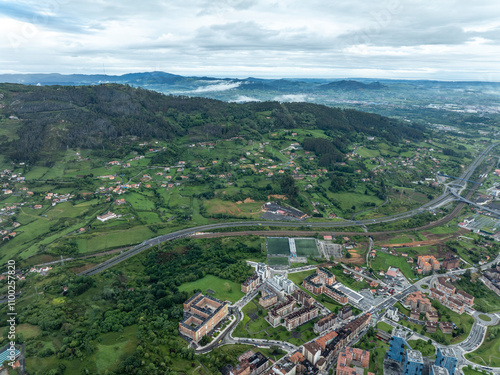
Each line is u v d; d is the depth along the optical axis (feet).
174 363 548.72
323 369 574.97
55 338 574.15
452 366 551.18
